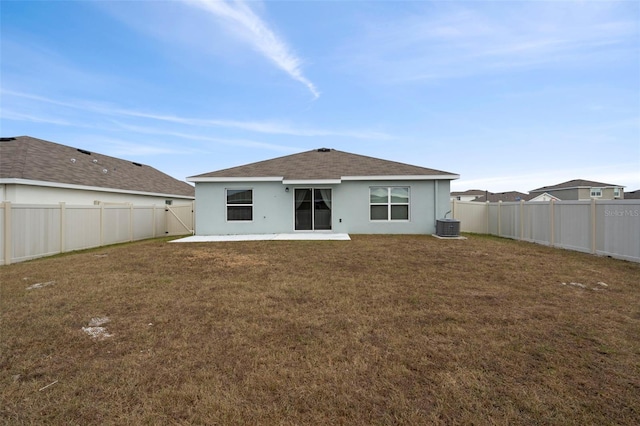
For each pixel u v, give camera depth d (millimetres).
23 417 2295
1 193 12234
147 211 15953
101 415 2322
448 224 12781
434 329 3846
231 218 14312
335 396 2537
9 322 4094
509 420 2240
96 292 5434
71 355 3234
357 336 3650
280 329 3857
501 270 7047
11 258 8984
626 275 6613
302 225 14367
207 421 2256
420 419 2260
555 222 10906
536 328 3877
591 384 2684
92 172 16891
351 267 7320
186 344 3467
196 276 6559
